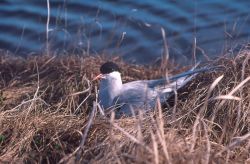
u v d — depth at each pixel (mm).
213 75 10500
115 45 16062
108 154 7844
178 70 13820
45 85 12117
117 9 17312
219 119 9211
